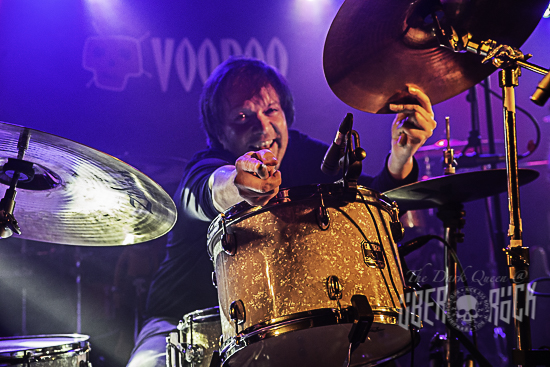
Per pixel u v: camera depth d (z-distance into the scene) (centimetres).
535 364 141
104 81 389
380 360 164
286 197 135
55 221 199
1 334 437
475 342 187
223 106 310
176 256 270
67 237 209
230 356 133
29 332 444
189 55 400
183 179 287
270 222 134
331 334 138
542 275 419
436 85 190
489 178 190
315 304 125
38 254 450
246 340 128
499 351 363
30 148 148
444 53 179
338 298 126
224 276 143
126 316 441
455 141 455
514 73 151
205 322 192
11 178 172
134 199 171
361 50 167
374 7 153
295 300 126
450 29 162
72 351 172
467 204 455
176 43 399
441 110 496
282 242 132
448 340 190
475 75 191
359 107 185
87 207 187
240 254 137
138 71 394
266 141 306
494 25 170
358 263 132
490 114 299
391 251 143
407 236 412
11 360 154
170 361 195
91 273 462
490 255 440
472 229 452
